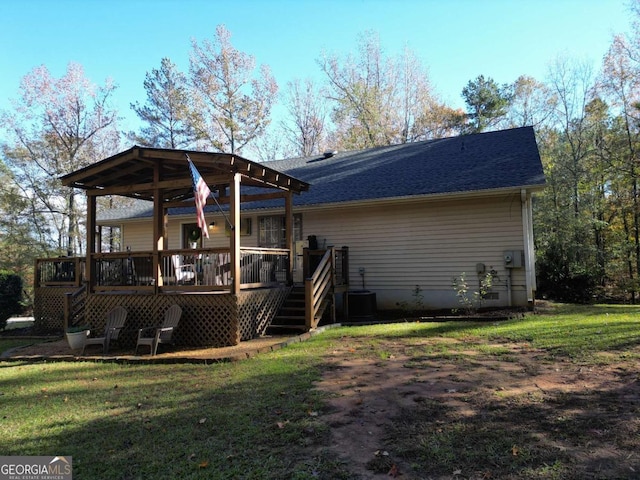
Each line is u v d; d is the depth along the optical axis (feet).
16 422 13.39
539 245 60.08
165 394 15.79
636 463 9.08
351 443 10.70
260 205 43.93
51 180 81.05
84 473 9.77
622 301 56.34
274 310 29.89
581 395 13.38
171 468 9.80
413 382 15.67
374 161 48.03
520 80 101.14
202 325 25.67
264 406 13.67
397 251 38.37
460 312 33.83
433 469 9.21
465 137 48.37
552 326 24.97
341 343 23.76
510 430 10.97
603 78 65.46
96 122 85.15
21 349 27.20
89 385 17.78
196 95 91.35
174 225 48.62
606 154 65.92
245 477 9.18
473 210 35.76
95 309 28.53
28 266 78.43
